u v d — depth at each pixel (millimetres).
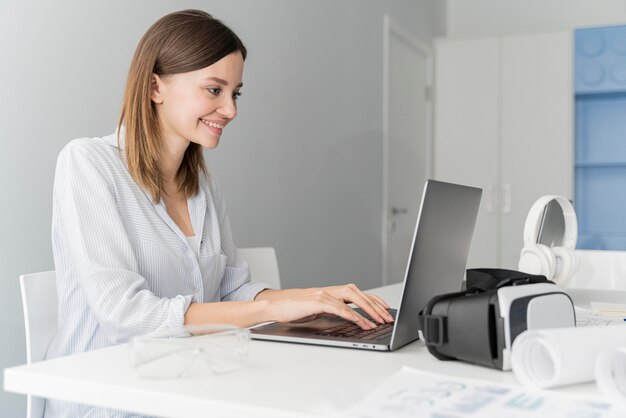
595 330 896
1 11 1940
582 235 4793
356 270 4156
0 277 1960
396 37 4688
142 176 1514
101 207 1420
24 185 2025
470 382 869
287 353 1107
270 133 3215
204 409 844
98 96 2273
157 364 941
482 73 5090
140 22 2445
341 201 3941
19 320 2021
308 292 1518
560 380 834
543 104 4898
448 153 5199
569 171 4828
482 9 5527
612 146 4762
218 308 1273
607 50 4719
